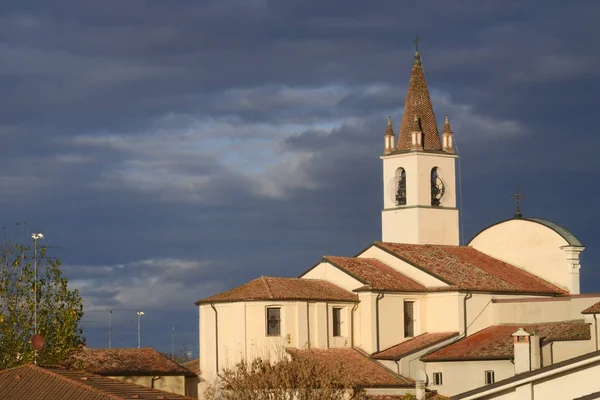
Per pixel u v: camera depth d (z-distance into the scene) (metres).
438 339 111.19
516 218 125.06
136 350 115.50
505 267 123.44
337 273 114.94
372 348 110.94
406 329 114.00
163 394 72.06
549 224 123.25
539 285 120.12
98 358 111.94
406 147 129.88
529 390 56.09
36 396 67.69
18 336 90.81
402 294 113.62
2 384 69.88
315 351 108.25
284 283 111.50
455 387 107.56
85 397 66.75
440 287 114.31
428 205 128.50
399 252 119.19
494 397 56.91
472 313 113.62
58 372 74.94
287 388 94.19
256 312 108.19
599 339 102.88
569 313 110.25
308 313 109.62
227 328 109.69
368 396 101.62
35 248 93.44
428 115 131.25
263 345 107.50
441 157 130.00
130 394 69.00
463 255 123.69
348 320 111.94
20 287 92.12
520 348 82.94
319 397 93.06
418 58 132.62
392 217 129.88
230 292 110.94
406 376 109.06
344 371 101.69
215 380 109.88
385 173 131.12
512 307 113.50
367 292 111.69
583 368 55.44
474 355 106.75
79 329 94.31
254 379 95.12
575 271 121.69
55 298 93.25
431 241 128.25
